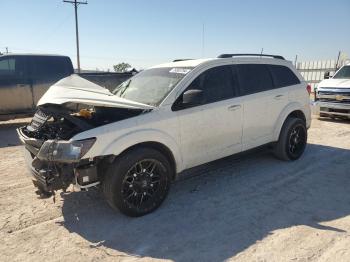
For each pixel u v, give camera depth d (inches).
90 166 150.6
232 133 203.0
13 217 166.9
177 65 204.4
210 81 194.5
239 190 195.0
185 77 184.1
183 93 179.6
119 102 157.2
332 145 296.7
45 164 153.9
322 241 139.3
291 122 239.3
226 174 221.8
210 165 197.6
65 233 151.6
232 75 207.3
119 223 159.5
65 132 159.3
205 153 190.9
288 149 241.6
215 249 136.2
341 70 458.9
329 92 422.0
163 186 170.6
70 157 144.4
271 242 139.7
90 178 151.5
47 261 130.8
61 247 140.3
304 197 184.2
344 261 125.7
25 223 160.9
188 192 193.6
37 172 159.2
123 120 159.5
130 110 169.0
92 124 163.2
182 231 150.9
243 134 210.2
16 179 221.9
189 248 137.6
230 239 143.2
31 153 174.6
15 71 406.3
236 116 202.7
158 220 161.5
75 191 195.9
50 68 424.8
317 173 221.5
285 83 240.7
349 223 154.2
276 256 129.9
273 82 232.4
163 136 168.4
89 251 137.3
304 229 149.4
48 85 423.8
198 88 186.7
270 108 225.0
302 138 251.8
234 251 134.3
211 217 163.3
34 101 419.5
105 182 156.7
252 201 179.9
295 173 221.8
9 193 197.2
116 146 152.5
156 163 165.6
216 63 200.5
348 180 209.2
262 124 221.6
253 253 132.3
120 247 139.9
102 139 150.3
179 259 130.4
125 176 156.3
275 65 238.4
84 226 157.3
